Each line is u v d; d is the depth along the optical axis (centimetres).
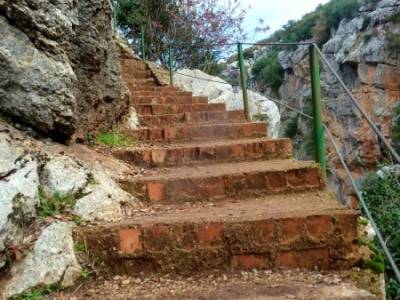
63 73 296
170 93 698
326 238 242
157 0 1194
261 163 372
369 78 2609
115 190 297
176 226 245
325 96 2981
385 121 2477
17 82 278
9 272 207
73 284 224
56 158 280
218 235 244
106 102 432
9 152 244
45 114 289
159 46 1194
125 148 398
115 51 454
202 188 320
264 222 244
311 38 3606
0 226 202
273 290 211
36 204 236
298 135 3064
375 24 2650
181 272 241
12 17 274
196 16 1203
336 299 196
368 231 270
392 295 381
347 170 264
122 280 235
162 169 371
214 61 1231
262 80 4072
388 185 584
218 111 556
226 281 229
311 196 313
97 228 245
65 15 309
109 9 396
